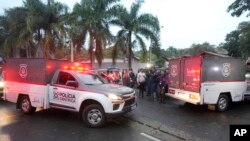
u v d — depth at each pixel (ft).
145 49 90.99
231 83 36.45
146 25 89.40
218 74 35.27
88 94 26.94
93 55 88.22
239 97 37.40
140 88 49.80
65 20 92.38
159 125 27.84
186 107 39.24
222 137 23.72
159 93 43.70
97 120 26.68
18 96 32.94
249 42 93.66
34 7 99.40
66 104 28.76
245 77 38.42
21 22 105.70
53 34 101.24
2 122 28.73
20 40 101.86
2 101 43.11
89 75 30.37
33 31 100.01
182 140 23.00
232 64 36.45
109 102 25.96
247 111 36.55
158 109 37.27
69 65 32.76
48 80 30.32
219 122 29.68
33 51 122.01
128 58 91.30
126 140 22.72
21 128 26.32
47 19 101.09
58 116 31.89
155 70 49.47
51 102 29.99
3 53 118.21
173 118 31.55
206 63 34.24
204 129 26.50
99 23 88.17
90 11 87.20
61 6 103.04
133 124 28.50
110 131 25.57
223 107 35.99
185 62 36.91
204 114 34.19
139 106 39.42
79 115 27.91
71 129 26.16
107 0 88.79
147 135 24.38
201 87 33.94
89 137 23.50
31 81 31.55
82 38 88.17
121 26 90.33
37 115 32.40
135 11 89.86
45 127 26.81
